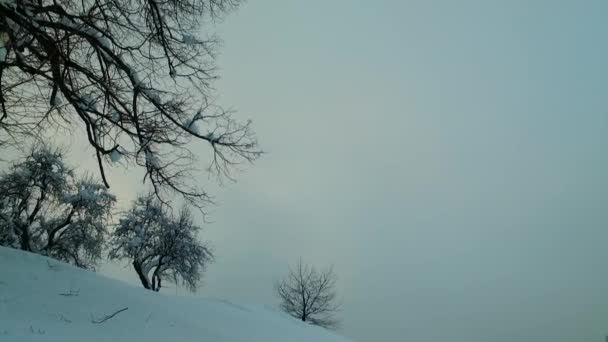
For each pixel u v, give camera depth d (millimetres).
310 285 42156
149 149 10078
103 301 9430
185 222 27969
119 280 12383
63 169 22109
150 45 9977
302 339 14805
